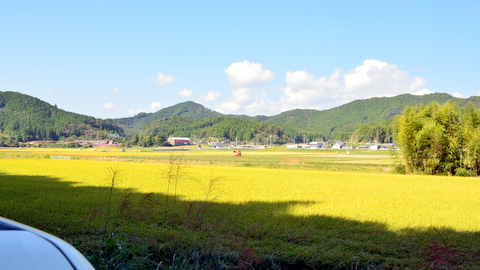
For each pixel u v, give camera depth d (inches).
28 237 53.1
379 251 377.4
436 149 1972.2
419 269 289.0
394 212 686.5
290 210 661.3
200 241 353.4
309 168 2561.5
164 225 448.8
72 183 1125.1
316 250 359.9
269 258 329.1
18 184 1054.4
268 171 2041.1
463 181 1530.5
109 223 456.1
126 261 260.4
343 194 1000.9
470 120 2005.4
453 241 424.2
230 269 279.7
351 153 6318.9
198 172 1829.5
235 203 745.6
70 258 49.8
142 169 1958.7
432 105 2144.4
